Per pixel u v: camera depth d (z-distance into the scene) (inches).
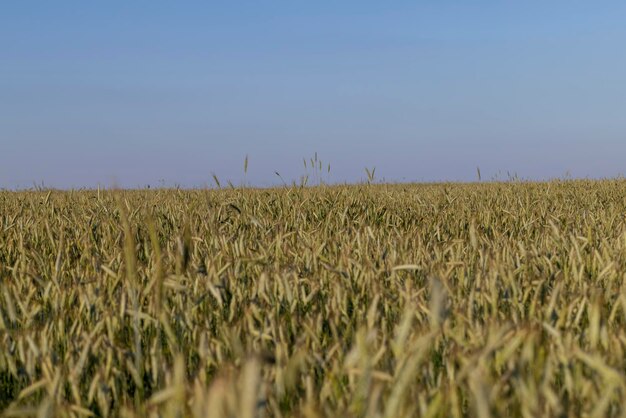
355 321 153.5
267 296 159.5
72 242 266.2
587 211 382.9
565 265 193.8
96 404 114.8
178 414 74.4
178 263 114.4
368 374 75.9
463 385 93.0
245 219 344.5
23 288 187.5
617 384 82.0
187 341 144.7
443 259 220.4
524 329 90.1
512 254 215.6
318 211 403.9
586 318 143.7
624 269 198.4
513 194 553.6
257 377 59.5
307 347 116.1
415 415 85.9
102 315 149.3
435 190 605.0
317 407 85.0
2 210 437.7
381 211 408.5
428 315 131.8
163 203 470.6
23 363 123.0
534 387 75.8
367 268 177.9
